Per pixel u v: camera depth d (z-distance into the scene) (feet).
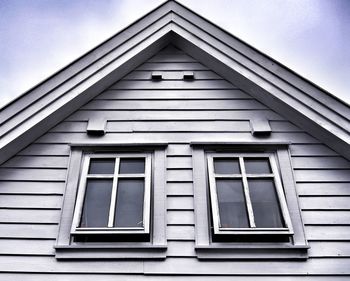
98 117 12.91
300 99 12.42
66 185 11.35
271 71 12.98
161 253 10.17
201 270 9.91
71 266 10.01
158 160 11.88
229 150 12.24
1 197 11.11
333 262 10.05
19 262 10.02
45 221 10.75
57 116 12.49
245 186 11.21
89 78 12.97
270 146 12.21
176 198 11.18
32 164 11.83
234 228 10.36
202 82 13.80
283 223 10.57
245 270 9.92
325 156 12.03
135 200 11.08
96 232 10.23
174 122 12.81
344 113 12.01
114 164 11.95
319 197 11.19
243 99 13.34
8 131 11.60
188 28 14.26
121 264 10.04
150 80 13.89
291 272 9.88
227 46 13.69
